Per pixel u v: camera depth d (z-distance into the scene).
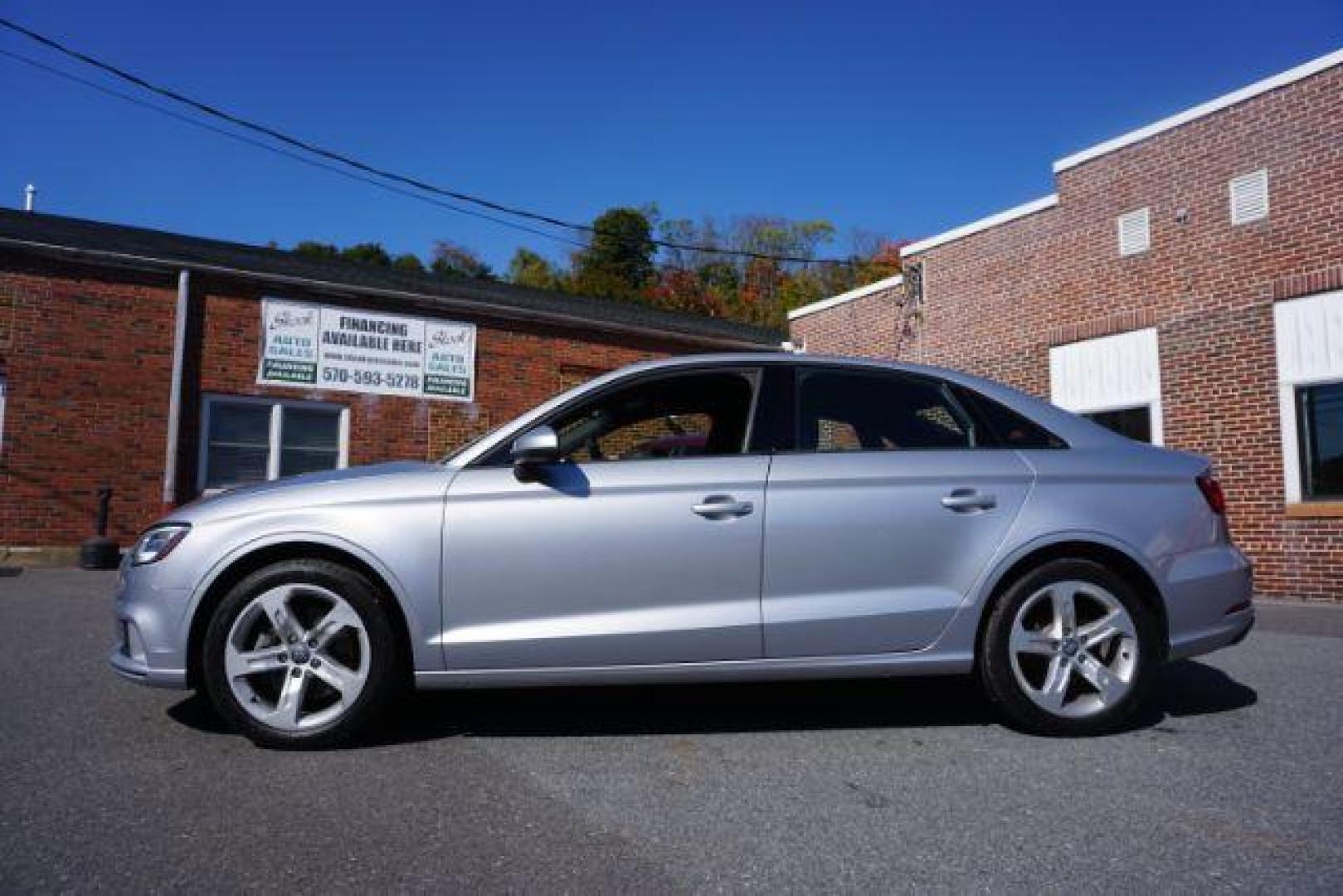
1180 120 11.02
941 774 3.44
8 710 4.20
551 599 3.76
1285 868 2.63
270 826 2.90
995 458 4.07
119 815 2.98
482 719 4.17
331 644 3.74
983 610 3.94
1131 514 4.02
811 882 2.55
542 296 17.77
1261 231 10.22
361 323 13.44
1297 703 4.52
